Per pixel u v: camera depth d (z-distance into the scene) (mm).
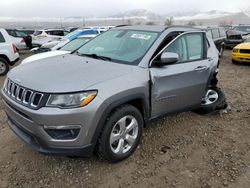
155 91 3652
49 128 2826
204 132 4477
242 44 12750
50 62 3762
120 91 3137
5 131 4340
